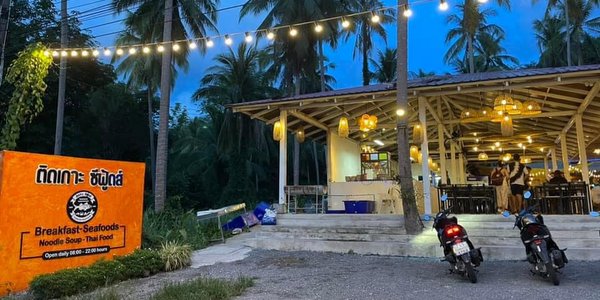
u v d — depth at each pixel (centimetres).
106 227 790
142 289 623
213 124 3466
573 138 1586
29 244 669
